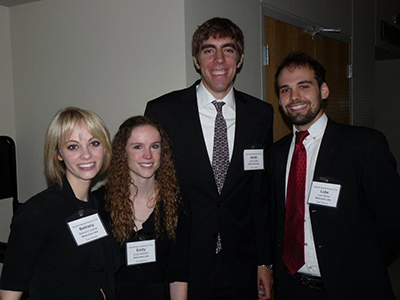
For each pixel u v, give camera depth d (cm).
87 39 265
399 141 666
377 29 536
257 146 195
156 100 199
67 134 137
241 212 195
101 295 143
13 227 132
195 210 187
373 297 166
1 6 292
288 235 182
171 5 230
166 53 235
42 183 300
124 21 248
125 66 251
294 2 339
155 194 167
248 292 197
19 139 305
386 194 162
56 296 133
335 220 167
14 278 129
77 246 137
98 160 144
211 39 184
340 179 167
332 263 166
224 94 193
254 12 287
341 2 434
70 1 269
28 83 296
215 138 190
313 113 174
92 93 267
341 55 440
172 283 175
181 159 188
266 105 208
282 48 324
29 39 290
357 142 167
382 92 676
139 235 161
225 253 187
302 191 176
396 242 170
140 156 158
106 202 161
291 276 183
